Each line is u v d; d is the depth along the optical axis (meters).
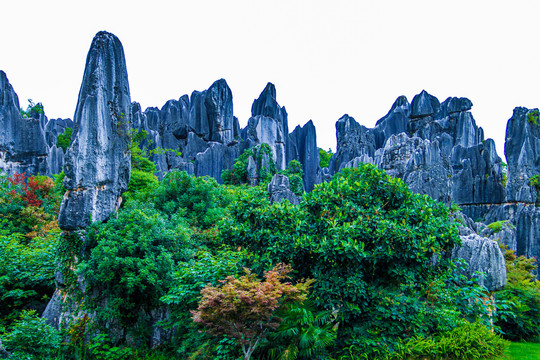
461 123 63.75
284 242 11.95
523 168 40.75
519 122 42.31
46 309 14.99
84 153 15.57
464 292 12.80
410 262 11.50
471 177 43.53
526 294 16.52
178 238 15.55
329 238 11.50
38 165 38.00
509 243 24.94
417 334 11.12
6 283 16.03
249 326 9.73
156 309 14.79
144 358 13.38
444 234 11.52
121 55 17.86
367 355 10.75
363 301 11.34
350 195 13.09
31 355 11.80
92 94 16.27
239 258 12.99
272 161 50.88
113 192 16.75
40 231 21.38
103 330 14.15
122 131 17.62
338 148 74.38
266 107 65.31
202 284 11.73
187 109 67.00
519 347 13.81
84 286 14.80
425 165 25.92
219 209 20.14
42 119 56.25
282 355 10.08
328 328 11.00
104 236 14.75
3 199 23.42
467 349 10.98
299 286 10.47
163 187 20.97
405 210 12.16
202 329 11.16
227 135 61.09
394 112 75.19
